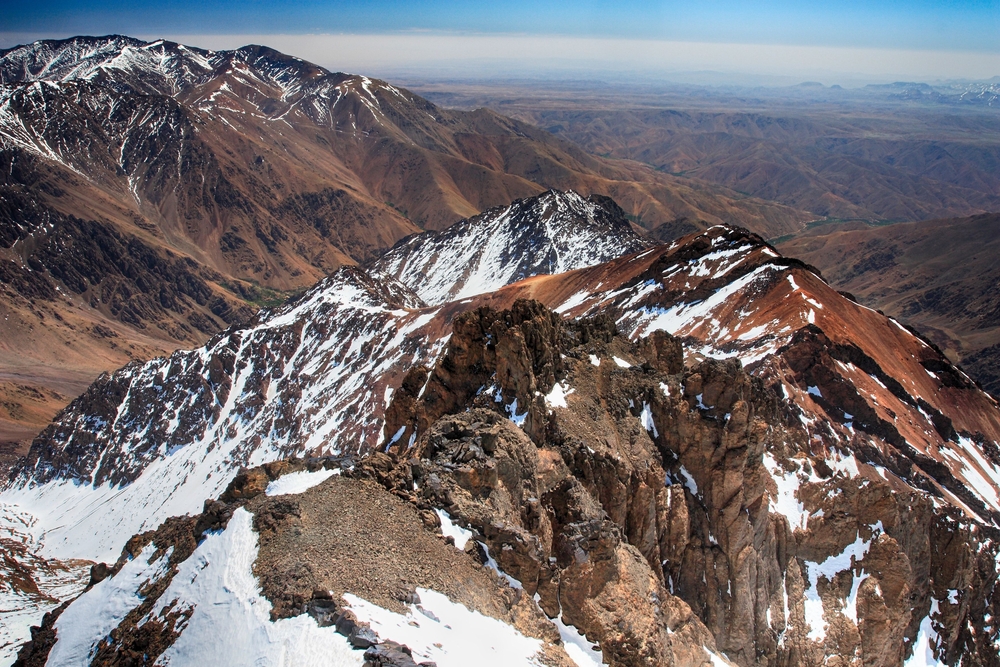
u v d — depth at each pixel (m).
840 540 89.00
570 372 86.88
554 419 78.12
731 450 81.88
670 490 80.19
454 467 62.06
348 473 57.72
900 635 85.12
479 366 89.81
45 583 176.62
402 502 56.00
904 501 94.25
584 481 74.00
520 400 78.00
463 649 44.16
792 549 88.38
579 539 60.44
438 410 89.44
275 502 53.69
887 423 152.12
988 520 143.88
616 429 82.88
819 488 92.81
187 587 50.41
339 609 42.56
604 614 56.75
